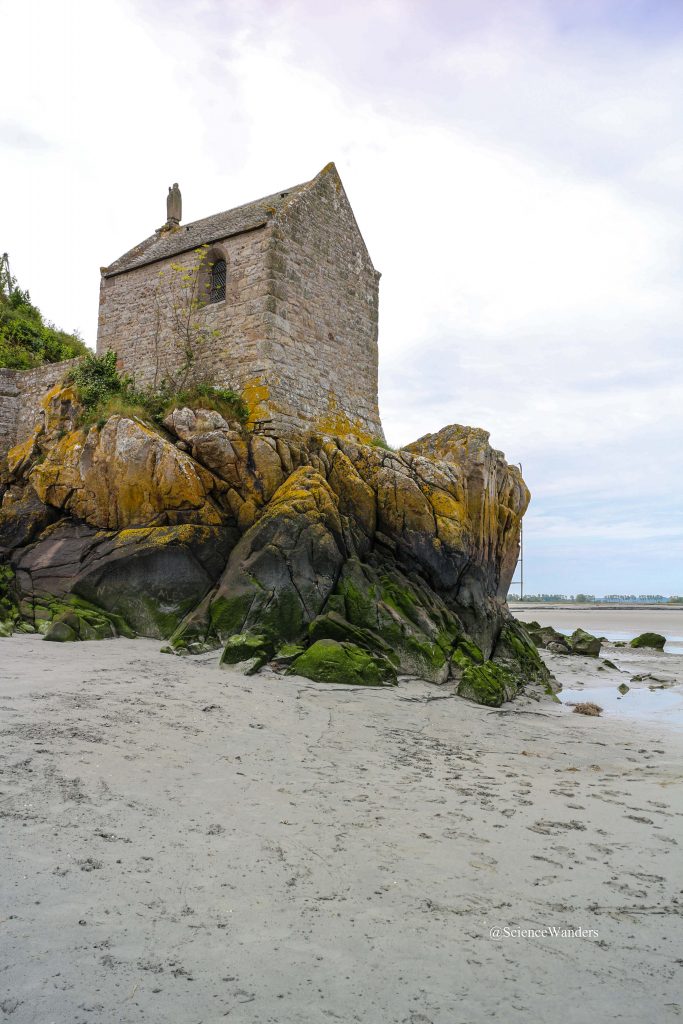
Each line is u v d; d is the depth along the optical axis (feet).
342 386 63.10
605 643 101.71
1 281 90.68
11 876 13.88
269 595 43.32
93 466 50.72
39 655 36.78
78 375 60.39
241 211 66.08
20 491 55.72
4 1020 9.84
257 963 11.87
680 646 109.70
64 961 11.37
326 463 53.57
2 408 67.56
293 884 15.02
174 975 11.31
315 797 20.98
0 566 50.24
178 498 48.32
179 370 59.88
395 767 25.38
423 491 53.72
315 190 62.95
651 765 28.73
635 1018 10.98
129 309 64.90
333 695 35.76
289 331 57.93
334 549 46.32
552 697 46.93
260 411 54.29
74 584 46.68
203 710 29.19
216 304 59.52
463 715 36.35
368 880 15.55
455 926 13.73
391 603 46.09
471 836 18.78
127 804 18.33
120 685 31.40
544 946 13.16
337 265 64.28
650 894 15.70
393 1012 10.78
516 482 67.67
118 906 13.29
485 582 57.31
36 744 21.66
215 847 16.49
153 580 45.93
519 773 26.02
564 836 19.20
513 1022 10.73
